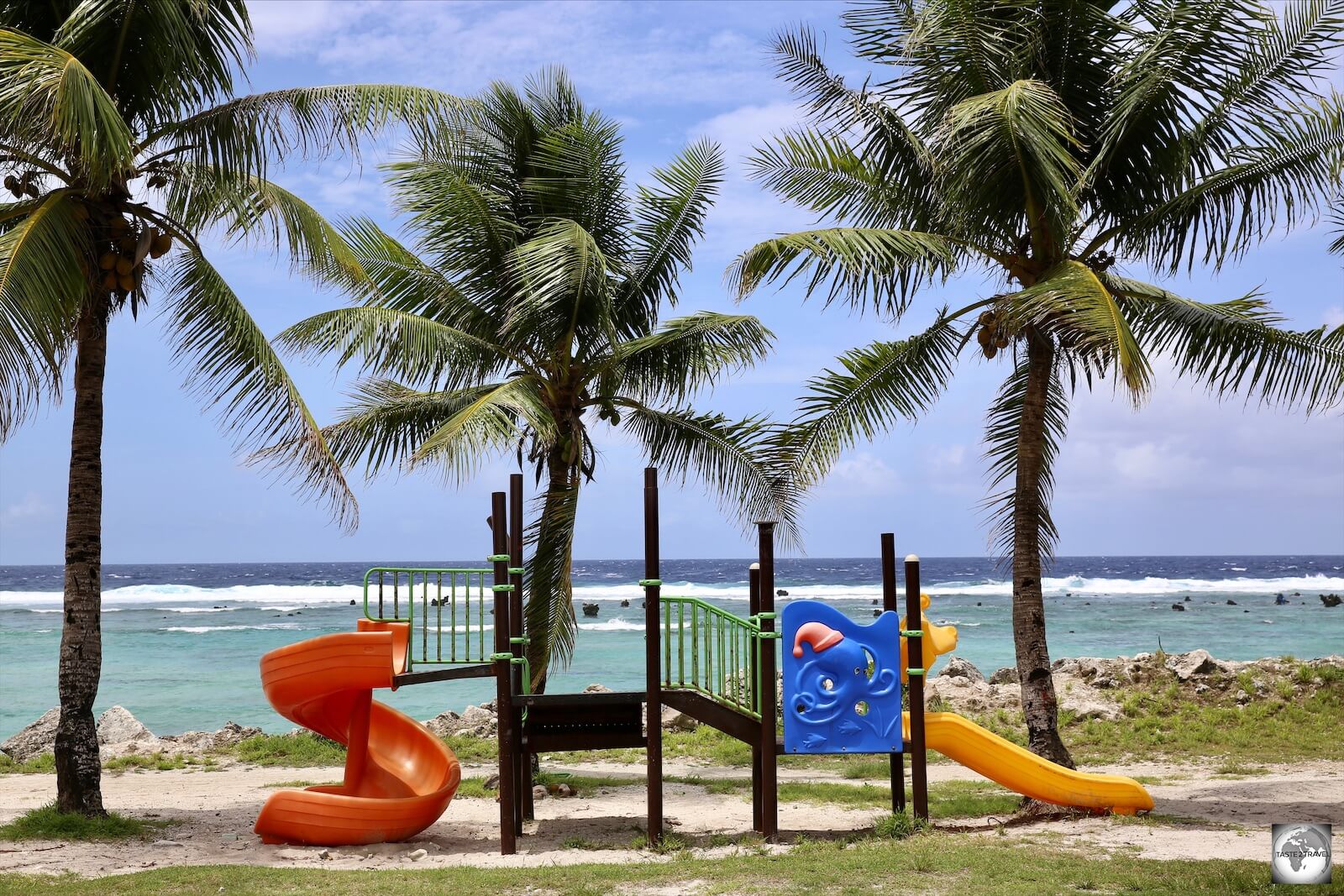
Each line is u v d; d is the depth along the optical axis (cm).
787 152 1216
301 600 7031
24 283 880
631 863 880
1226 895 698
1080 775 1040
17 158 996
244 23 1073
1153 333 1173
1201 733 1588
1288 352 1095
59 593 8100
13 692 2972
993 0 1092
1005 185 1071
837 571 12538
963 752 1034
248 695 2859
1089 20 1081
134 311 1081
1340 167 1052
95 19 948
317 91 1065
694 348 1404
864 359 1233
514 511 1016
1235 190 1105
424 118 1093
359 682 1020
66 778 1057
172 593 7756
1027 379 1152
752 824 1082
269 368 1121
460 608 4809
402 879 825
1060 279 1005
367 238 1337
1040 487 1255
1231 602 6384
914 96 1129
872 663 1001
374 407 1369
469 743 1722
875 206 1216
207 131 1069
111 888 797
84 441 1070
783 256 1119
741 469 1411
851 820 1084
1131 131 1074
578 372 1355
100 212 1035
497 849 999
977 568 14512
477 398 1357
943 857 834
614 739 1027
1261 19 1015
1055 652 3891
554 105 1408
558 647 1344
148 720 2472
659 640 978
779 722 1666
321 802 1006
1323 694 1728
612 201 1407
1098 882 745
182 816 1158
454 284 1370
